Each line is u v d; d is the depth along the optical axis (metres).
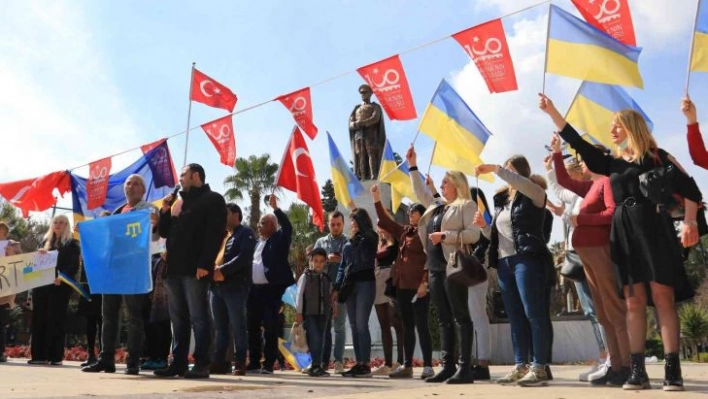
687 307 24.75
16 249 8.73
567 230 5.73
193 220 5.43
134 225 5.94
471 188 7.13
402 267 6.45
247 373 6.91
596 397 3.47
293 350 8.48
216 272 6.14
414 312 6.38
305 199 8.59
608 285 4.55
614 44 5.94
